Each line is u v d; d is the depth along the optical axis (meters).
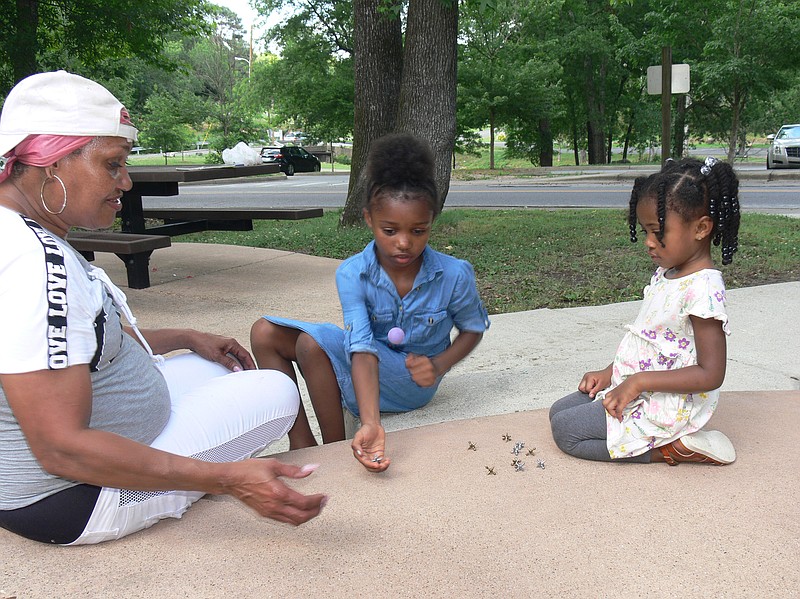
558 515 2.26
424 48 8.77
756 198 14.37
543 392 3.61
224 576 1.98
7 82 14.75
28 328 1.71
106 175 1.92
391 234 2.61
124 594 1.90
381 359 3.01
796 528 2.15
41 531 2.02
